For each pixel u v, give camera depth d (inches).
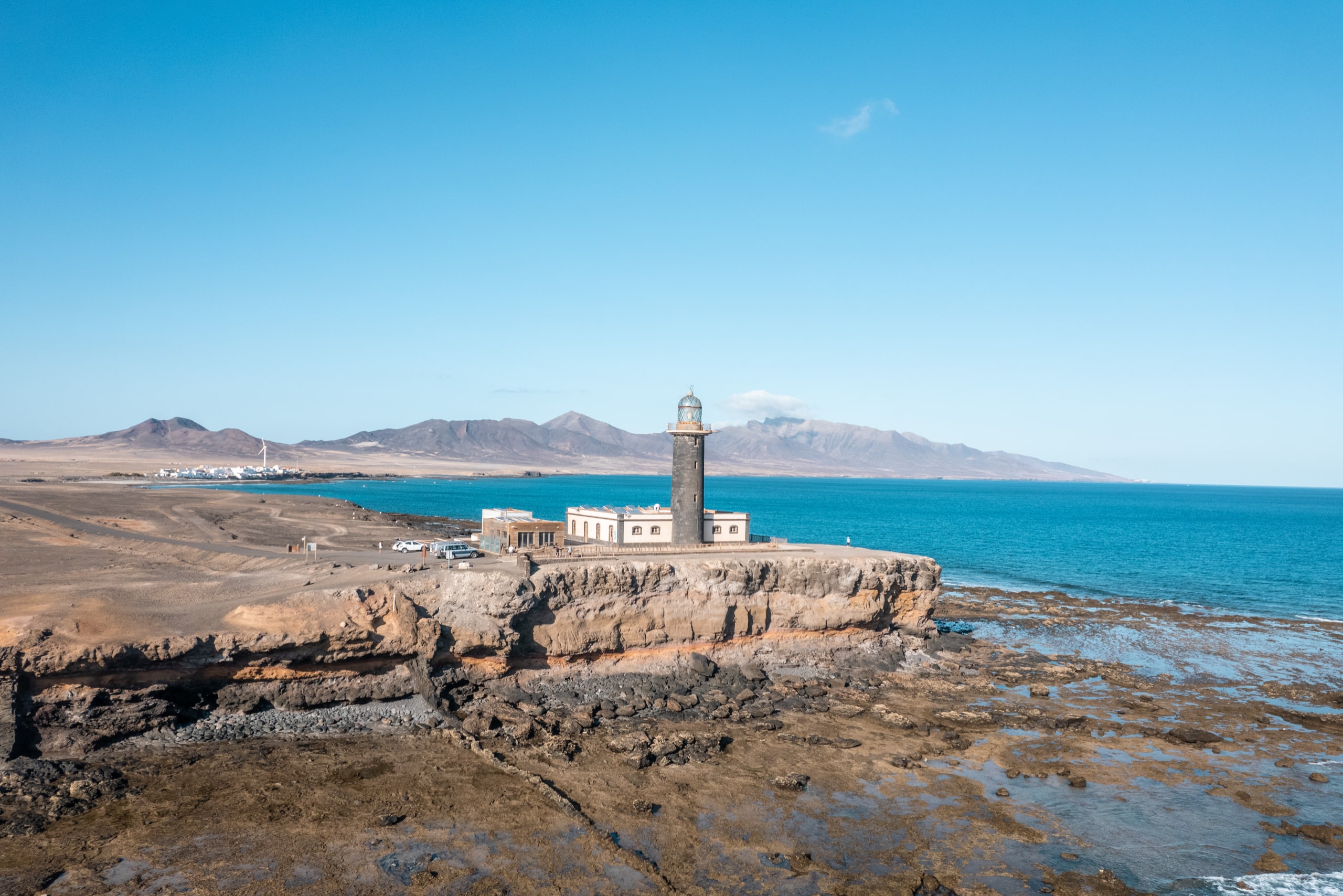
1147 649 2566.4
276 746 1519.4
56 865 1099.3
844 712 1851.6
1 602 1638.8
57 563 2197.3
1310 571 4505.4
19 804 1248.8
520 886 1096.8
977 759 1598.2
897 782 1477.6
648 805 1339.8
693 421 2733.8
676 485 2723.9
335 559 2380.7
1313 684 2169.0
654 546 2657.5
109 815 1239.5
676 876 1138.7
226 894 1055.6
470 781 1407.5
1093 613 3110.2
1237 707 1939.0
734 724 1770.4
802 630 2332.7
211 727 1572.3
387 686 1763.0
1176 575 4276.6
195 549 2524.6
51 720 1471.5
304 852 1159.6
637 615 2103.8
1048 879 1169.4
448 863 1145.4
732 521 2847.0
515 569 1996.8
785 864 1182.3
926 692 2047.2
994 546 5787.4
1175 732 1720.0
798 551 2652.6
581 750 1577.3
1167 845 1277.1
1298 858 1246.3
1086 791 1456.7
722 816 1321.4
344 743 1553.9
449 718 1699.1
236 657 1640.0
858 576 2384.4
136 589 1785.2
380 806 1305.4
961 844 1261.1
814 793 1419.8
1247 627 2891.2
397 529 4256.9
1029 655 2443.4
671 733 1656.0
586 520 2871.6
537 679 1948.8
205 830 1207.6
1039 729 1770.4
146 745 1489.9
